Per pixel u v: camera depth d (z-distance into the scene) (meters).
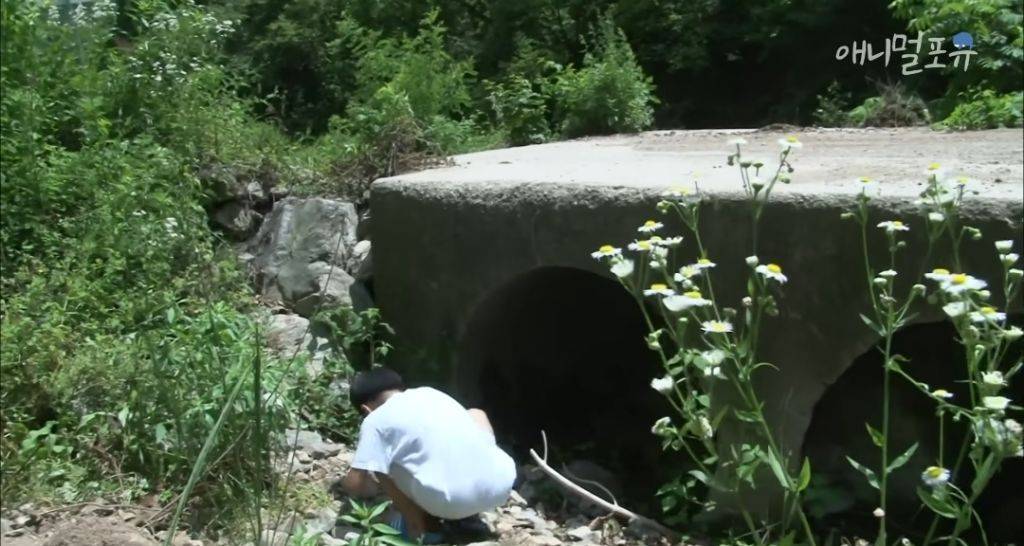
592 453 6.30
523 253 5.40
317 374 5.69
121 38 8.33
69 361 4.93
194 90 7.55
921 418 5.19
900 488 5.16
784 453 4.61
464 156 7.36
